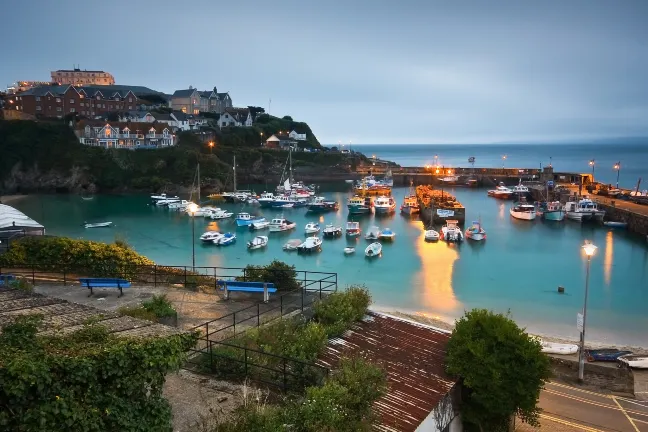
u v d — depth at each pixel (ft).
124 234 245.45
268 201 339.16
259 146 547.08
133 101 541.75
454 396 49.73
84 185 406.82
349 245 222.89
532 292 155.12
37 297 44.39
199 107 610.65
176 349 32.55
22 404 24.40
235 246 221.25
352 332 56.13
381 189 404.36
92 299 68.69
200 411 38.40
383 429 39.11
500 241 234.79
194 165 429.79
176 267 106.83
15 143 407.85
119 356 29.12
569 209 292.20
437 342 55.88
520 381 48.91
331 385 37.65
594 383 81.20
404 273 176.96
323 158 542.57
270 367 44.42
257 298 70.18
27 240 87.35
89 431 26.63
